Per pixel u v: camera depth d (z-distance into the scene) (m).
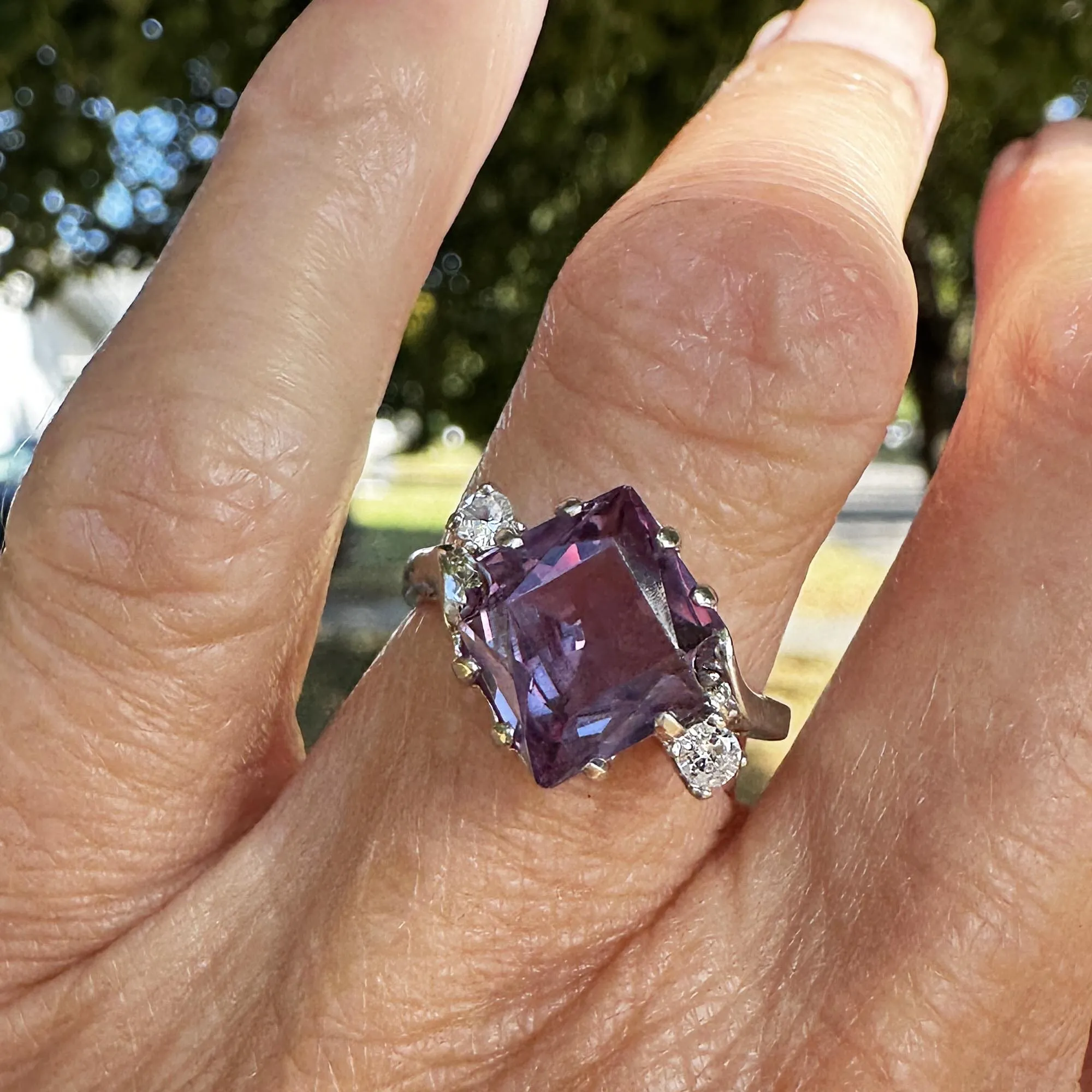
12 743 0.07
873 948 0.07
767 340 0.06
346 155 0.07
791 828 0.07
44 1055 0.07
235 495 0.07
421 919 0.07
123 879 0.07
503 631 0.06
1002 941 0.06
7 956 0.07
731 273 0.06
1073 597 0.06
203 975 0.07
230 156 0.07
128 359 0.07
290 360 0.07
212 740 0.07
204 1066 0.07
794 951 0.07
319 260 0.07
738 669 0.06
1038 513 0.06
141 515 0.07
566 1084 0.07
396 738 0.07
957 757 0.07
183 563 0.07
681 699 0.06
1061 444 0.06
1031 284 0.07
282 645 0.07
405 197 0.07
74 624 0.07
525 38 0.07
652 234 0.06
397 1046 0.07
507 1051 0.07
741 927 0.07
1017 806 0.06
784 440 0.06
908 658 0.07
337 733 0.07
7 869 0.07
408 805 0.07
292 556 0.07
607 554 0.06
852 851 0.07
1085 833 0.06
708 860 0.07
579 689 0.06
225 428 0.07
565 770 0.07
